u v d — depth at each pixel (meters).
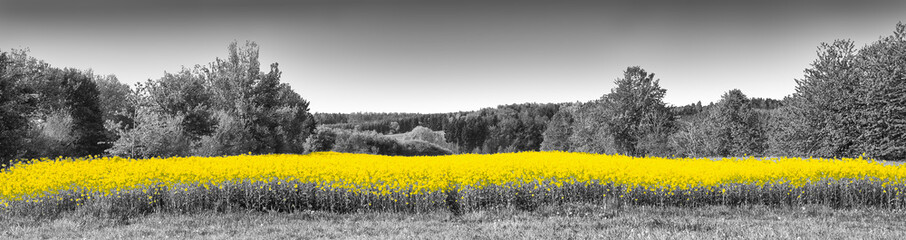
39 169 14.95
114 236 8.88
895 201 11.82
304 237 8.87
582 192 12.44
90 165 16.36
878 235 8.00
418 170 13.85
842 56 30.30
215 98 47.44
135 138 32.09
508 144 117.25
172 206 11.36
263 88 47.59
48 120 37.88
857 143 28.41
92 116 47.47
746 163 15.81
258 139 45.88
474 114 156.50
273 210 11.42
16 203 10.97
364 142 79.44
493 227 9.34
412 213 11.30
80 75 49.34
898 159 27.05
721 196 12.20
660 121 41.47
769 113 52.31
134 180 11.48
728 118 41.75
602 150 42.56
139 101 42.72
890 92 27.23
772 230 8.38
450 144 113.94
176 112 43.09
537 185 11.84
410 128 164.88
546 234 8.52
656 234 8.25
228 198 11.47
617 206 11.68
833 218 10.27
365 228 9.62
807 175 12.29
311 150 66.75
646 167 14.89
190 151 36.38
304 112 69.88
